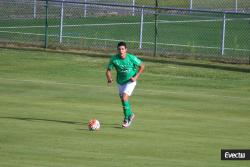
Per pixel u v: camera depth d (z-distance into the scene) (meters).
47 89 78.69
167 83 85.62
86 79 86.62
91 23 136.12
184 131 57.53
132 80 59.53
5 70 91.00
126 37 121.19
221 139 54.41
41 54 102.44
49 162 44.91
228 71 93.62
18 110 65.25
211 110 69.25
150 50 105.50
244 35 129.38
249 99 76.81
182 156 47.88
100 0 152.75
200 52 107.00
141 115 64.94
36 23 134.25
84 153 47.94
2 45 107.81
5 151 47.81
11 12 140.12
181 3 163.62
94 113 65.19
